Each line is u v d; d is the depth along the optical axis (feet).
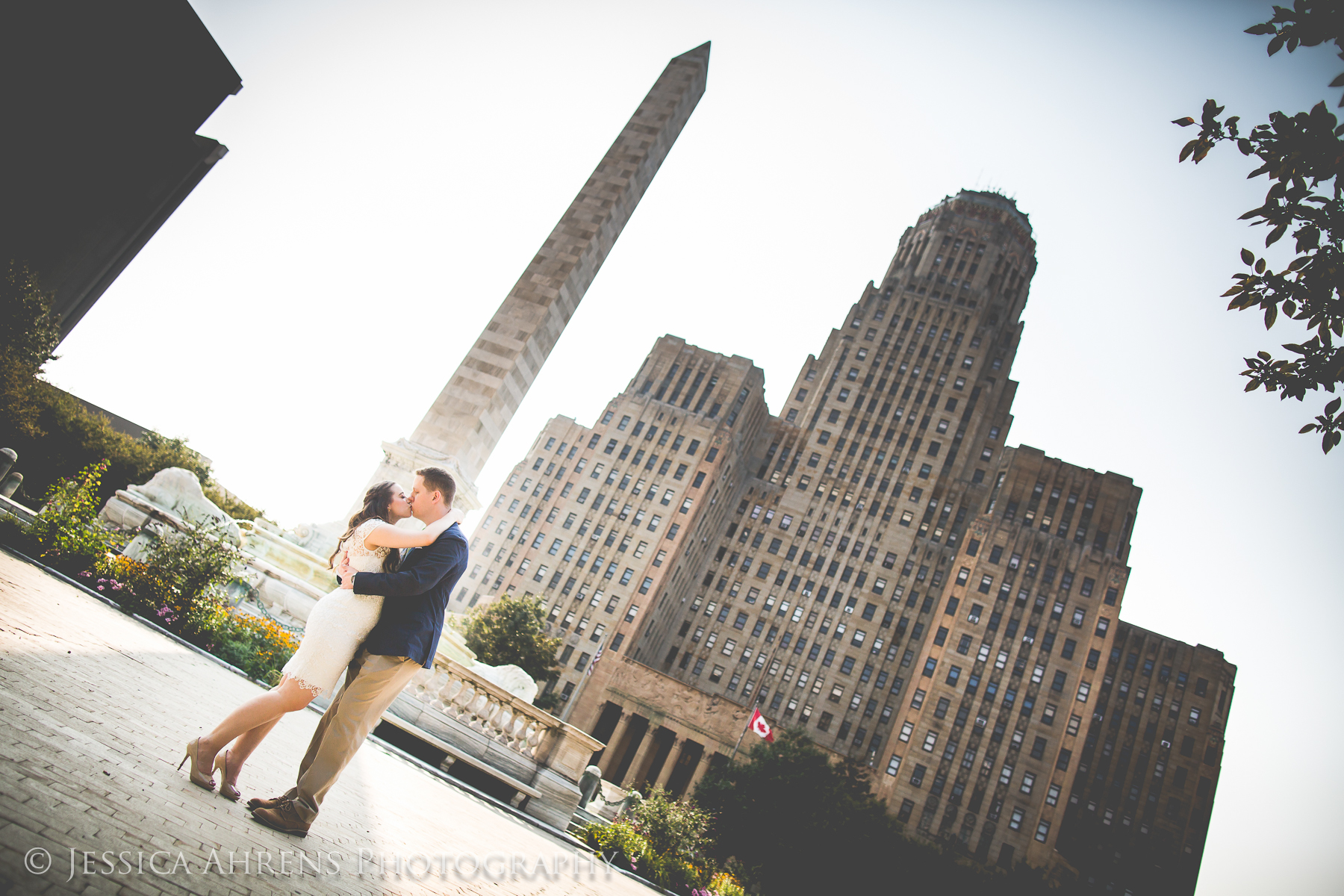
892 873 144.25
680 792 245.65
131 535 57.72
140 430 221.87
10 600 25.81
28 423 127.34
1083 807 265.54
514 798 46.80
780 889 128.16
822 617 280.51
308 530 73.56
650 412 311.27
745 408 313.32
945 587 261.44
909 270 354.13
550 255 101.35
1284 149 20.40
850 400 320.09
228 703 27.40
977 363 318.24
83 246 91.04
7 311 86.84
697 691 233.55
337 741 16.10
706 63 118.83
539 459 314.96
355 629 16.49
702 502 290.15
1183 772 267.18
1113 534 262.26
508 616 210.18
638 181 111.14
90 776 12.81
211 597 45.96
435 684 48.88
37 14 73.46
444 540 17.80
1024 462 278.46
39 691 16.15
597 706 239.71
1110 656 261.65
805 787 143.54
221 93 92.17
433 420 88.69
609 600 274.98
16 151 78.64
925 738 234.99
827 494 302.86
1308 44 19.10
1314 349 22.93
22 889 8.29
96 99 81.35
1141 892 242.78
